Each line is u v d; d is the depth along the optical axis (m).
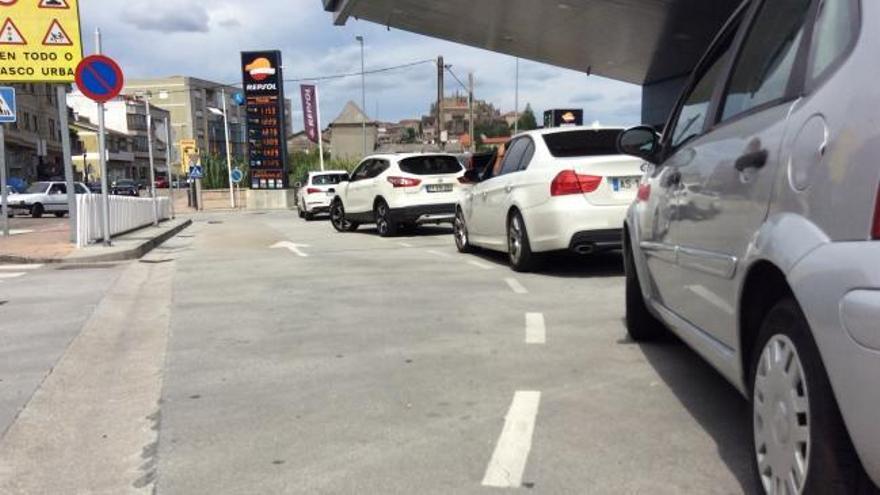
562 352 5.61
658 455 3.72
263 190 41.97
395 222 16.08
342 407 4.53
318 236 17.25
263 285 9.18
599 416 4.27
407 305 7.57
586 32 21.17
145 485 3.55
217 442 4.04
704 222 3.72
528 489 3.41
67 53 14.05
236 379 5.16
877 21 2.54
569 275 9.29
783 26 3.37
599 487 3.41
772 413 2.87
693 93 4.66
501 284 8.72
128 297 8.70
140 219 20.83
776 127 3.01
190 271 10.84
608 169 8.80
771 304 3.08
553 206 8.86
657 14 17.77
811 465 2.53
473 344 5.91
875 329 2.21
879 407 2.21
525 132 10.28
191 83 129.50
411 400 4.62
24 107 69.00
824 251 2.47
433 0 19.27
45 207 36.62
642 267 5.20
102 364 5.71
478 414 4.35
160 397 4.82
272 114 41.53
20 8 13.86
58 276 10.57
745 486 3.37
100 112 13.76
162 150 124.50
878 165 2.30
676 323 4.33
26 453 3.96
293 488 3.48
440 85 48.22
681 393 4.62
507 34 22.92
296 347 5.98
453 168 16.34
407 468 3.66
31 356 5.94
